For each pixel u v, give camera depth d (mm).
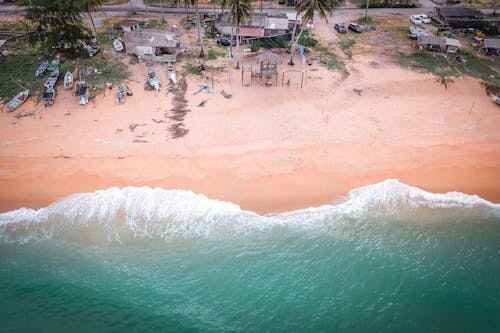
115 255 29031
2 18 63906
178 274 27844
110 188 33531
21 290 26891
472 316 25469
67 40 47875
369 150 38000
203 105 43906
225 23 58094
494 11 68500
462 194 33375
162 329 24719
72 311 25781
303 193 33500
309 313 25719
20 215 31562
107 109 43031
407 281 27531
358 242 29922
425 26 65500
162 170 35344
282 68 51812
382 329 24828
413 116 43188
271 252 29219
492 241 29844
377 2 74438
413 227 30953
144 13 68000
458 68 51781
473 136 40188
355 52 56500
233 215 31562
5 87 46125
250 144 38500
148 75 47781
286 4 72062
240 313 25688
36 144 38219
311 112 43344
